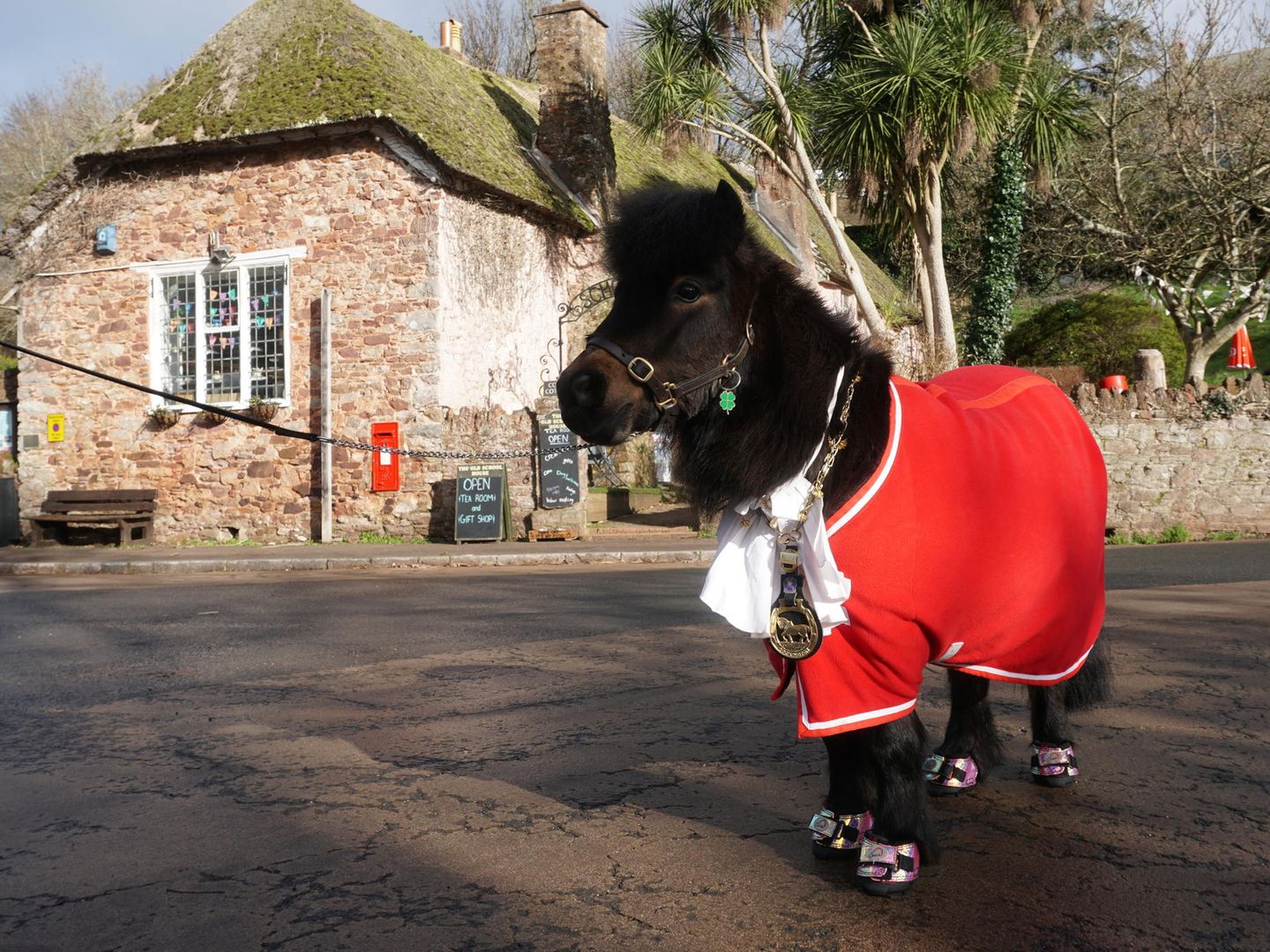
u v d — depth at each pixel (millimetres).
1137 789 3746
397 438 15039
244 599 9477
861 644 2697
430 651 6559
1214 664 5793
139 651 6809
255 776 4020
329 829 3430
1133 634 6746
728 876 3016
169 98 16531
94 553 14453
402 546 14320
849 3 16969
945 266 31234
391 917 2773
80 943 2645
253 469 15797
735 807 3588
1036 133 16734
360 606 8766
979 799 3680
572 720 4773
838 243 16672
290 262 15531
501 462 14516
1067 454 3375
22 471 16906
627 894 2900
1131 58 23203
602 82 19297
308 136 15188
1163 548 13258
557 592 9438
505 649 6562
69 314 16703
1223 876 2988
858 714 2727
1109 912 2766
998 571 2934
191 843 3324
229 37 17156
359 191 15188
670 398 2621
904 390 2979
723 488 2709
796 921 2730
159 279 16312
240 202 15797
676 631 7145
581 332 18516
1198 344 21797
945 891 2908
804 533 2643
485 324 15945
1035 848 3217
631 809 3578
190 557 13398
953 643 2943
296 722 4840
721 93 16688
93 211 16328
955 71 14727
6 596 10273
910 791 2863
